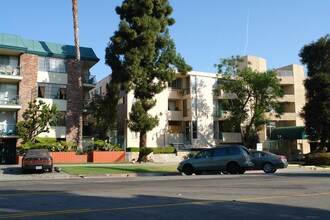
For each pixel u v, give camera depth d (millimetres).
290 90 53250
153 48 33562
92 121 39250
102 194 10734
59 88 36406
